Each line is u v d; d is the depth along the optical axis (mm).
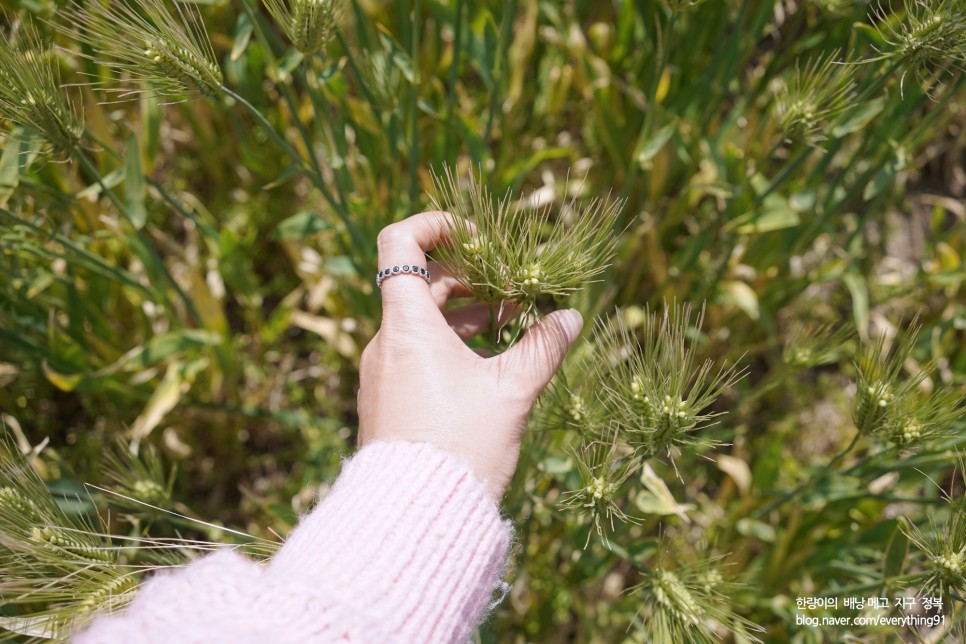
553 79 807
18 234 578
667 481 690
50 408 780
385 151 684
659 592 487
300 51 500
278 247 848
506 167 756
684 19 688
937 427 493
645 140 609
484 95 830
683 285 744
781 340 839
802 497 599
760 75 695
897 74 562
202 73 479
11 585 438
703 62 770
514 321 475
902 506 754
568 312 449
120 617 327
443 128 693
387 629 340
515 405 424
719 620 487
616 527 582
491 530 388
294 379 810
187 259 788
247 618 317
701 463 796
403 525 370
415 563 363
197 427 792
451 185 433
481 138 672
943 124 721
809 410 819
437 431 406
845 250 703
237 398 761
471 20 688
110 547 458
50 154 520
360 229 661
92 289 696
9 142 537
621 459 485
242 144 750
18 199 618
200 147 796
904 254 897
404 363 420
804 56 696
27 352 676
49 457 664
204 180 868
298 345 825
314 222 645
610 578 746
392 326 428
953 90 553
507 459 420
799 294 781
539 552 695
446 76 798
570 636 739
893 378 493
